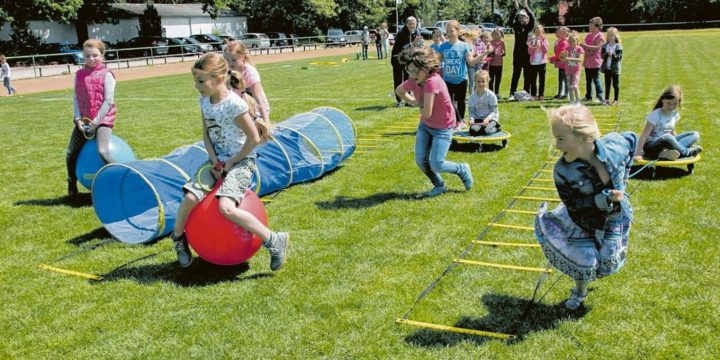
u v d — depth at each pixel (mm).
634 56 25938
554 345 3709
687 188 6656
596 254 3803
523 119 11398
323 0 59969
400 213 6301
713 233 5348
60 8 40656
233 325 4129
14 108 17016
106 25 51375
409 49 6367
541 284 4516
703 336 3732
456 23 10250
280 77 23234
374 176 7777
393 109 13414
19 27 40719
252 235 4855
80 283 4941
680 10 56375
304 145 7691
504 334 3846
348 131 8492
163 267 5207
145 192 6562
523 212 6137
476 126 8984
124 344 3949
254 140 4586
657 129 7191
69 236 6105
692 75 17781
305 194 7148
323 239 5664
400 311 4223
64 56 39188
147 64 34688
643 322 3924
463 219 6031
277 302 4438
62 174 8742
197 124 12633
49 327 4215
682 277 4523
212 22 59656
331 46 50938
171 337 4012
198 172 4863
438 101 6375
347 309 4289
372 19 65438
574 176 3676
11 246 5848
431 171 6730
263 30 61062
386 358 3646
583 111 3594
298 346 3834
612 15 58625
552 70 21875
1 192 7805
